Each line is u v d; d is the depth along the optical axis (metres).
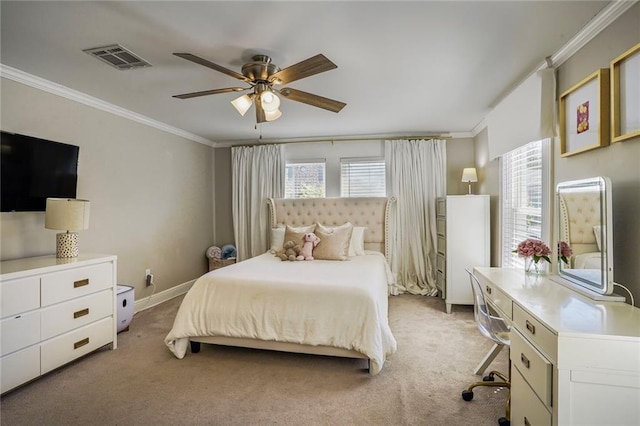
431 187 4.59
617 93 1.68
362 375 2.30
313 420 1.81
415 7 1.72
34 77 2.62
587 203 1.81
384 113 3.70
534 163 2.77
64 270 2.32
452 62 2.38
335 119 3.95
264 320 2.43
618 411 1.21
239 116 3.78
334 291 2.41
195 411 1.89
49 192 2.71
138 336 3.01
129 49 2.18
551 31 1.96
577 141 2.03
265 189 5.02
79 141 3.06
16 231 2.58
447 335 3.02
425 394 2.06
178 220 4.47
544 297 1.74
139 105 3.37
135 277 3.72
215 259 4.92
